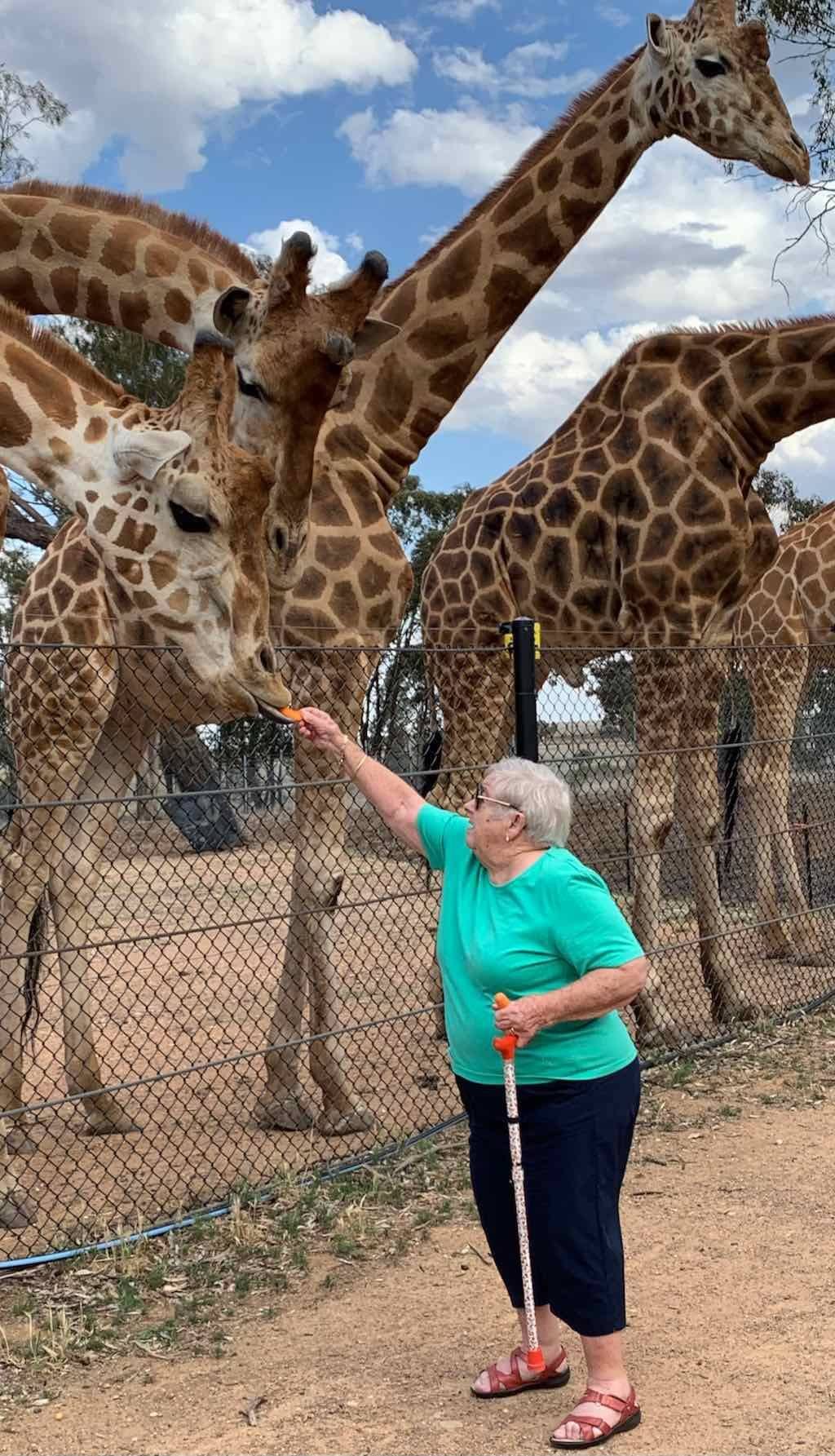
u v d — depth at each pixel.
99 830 5.61
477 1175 3.35
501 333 6.59
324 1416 3.32
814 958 8.69
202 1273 4.22
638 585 7.18
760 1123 5.63
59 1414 3.35
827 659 9.58
